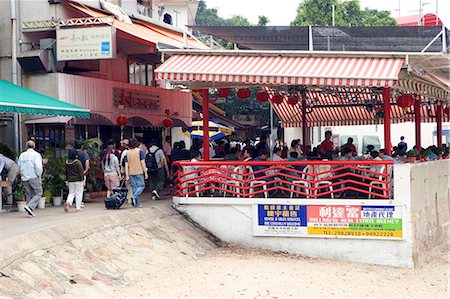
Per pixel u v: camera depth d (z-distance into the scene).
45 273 10.13
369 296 11.61
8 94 15.63
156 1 28.70
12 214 14.80
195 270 12.73
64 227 12.09
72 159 15.40
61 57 17.06
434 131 36.03
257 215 15.29
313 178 15.00
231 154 17.28
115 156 16.72
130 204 16.80
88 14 18.53
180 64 15.56
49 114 15.44
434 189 16.83
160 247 13.69
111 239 12.86
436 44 15.77
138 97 21.44
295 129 36.69
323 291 11.71
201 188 16.12
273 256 14.69
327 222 14.75
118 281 11.25
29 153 14.42
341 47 16.59
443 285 12.71
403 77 15.74
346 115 26.67
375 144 36.06
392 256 14.41
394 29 15.78
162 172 18.33
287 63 15.05
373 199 14.59
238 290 11.37
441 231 17.33
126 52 21.50
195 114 28.91
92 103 18.72
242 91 17.89
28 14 17.98
